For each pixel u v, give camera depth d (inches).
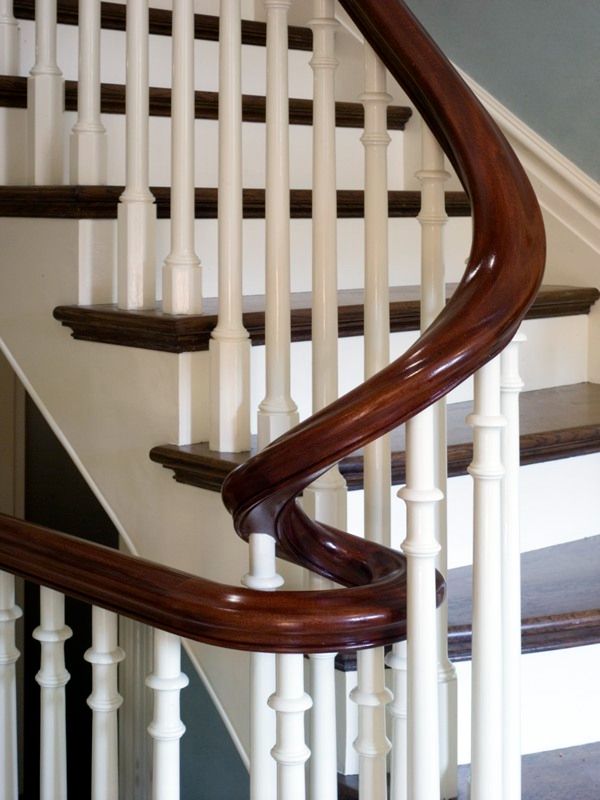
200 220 90.7
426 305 61.3
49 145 90.1
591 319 101.1
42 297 85.4
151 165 102.0
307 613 48.7
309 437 48.0
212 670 74.5
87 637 171.0
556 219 105.2
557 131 105.5
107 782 58.6
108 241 83.0
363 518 71.7
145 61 79.3
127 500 79.7
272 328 69.8
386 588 50.6
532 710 69.9
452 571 77.4
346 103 113.3
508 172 53.2
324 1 64.6
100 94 95.6
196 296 77.0
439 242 61.0
